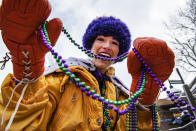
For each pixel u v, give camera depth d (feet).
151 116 3.49
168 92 3.07
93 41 4.63
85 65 3.86
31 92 2.59
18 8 1.85
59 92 3.25
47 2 2.03
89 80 3.42
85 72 3.60
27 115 2.54
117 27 4.47
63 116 3.02
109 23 4.45
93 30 4.53
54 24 2.29
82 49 3.20
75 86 3.37
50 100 3.09
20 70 2.31
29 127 2.54
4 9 1.88
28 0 1.85
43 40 2.17
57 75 3.51
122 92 4.56
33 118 2.57
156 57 2.80
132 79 3.34
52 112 3.13
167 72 2.99
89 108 3.23
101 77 3.95
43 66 2.51
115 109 2.70
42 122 2.74
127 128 3.35
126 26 4.97
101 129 3.41
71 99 3.22
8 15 1.90
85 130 3.02
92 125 3.10
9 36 2.07
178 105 3.07
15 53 2.18
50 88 3.16
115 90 4.29
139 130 3.42
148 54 2.80
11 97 2.32
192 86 7.79
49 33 2.31
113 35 4.33
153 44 2.76
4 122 2.38
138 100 3.26
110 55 4.09
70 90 3.31
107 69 4.32
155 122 3.43
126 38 4.66
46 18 2.18
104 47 4.03
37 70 2.39
